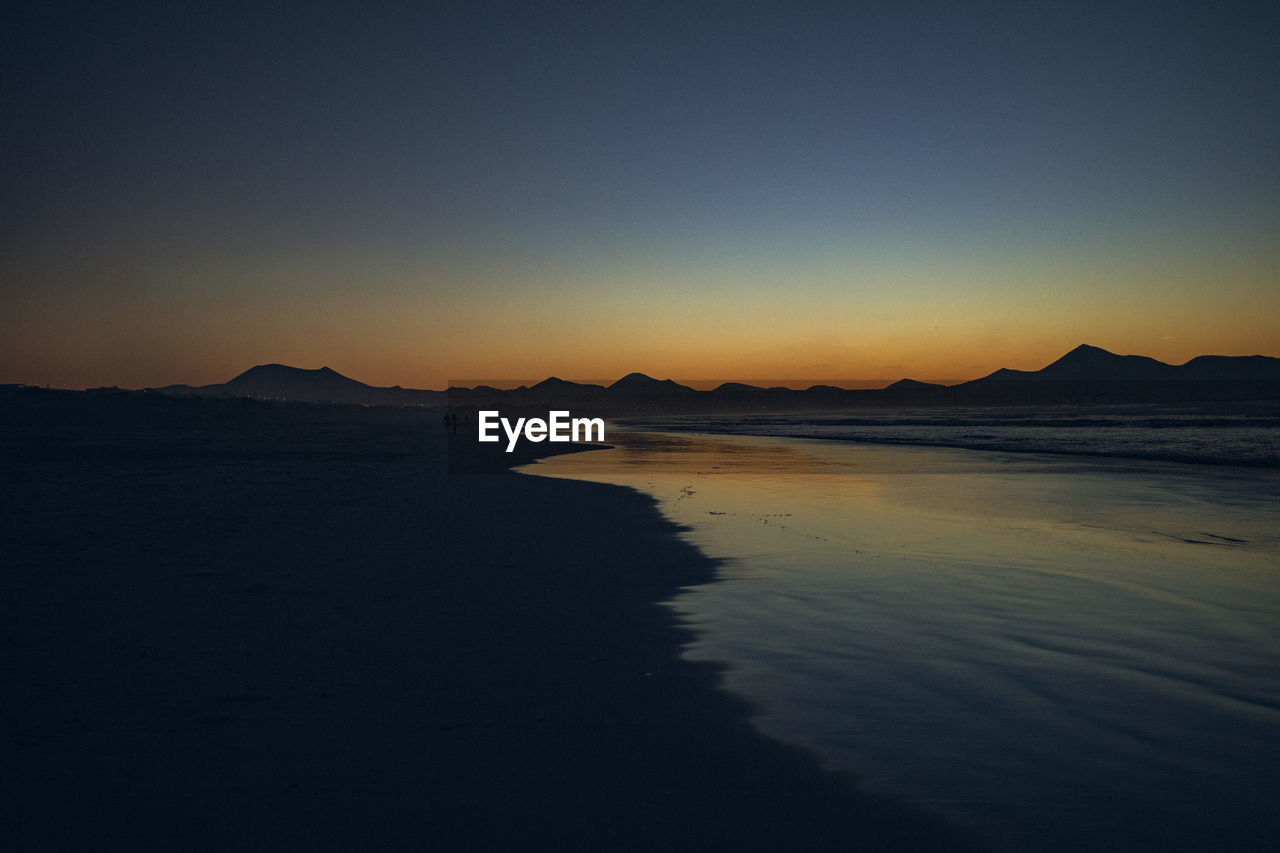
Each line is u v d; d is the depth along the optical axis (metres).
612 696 5.50
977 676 6.02
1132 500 18.11
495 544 11.62
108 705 5.09
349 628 7.07
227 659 6.11
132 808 3.72
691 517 14.92
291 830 3.54
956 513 15.80
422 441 45.50
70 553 10.38
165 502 15.66
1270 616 7.83
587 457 33.66
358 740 4.60
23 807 3.71
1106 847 3.53
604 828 3.63
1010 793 4.08
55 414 77.88
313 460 28.73
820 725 5.01
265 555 10.44
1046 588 9.12
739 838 3.57
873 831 3.66
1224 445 39.12
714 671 6.10
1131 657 6.50
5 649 6.27
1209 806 3.93
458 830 3.58
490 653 6.43
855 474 25.27
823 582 9.41
